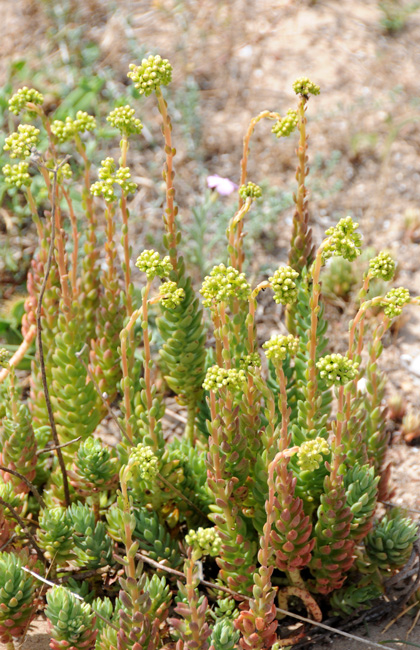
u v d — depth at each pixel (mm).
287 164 6035
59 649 2738
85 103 5949
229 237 3176
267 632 2752
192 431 3725
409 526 3074
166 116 2850
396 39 7242
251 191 3098
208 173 5949
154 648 2670
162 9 7270
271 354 2385
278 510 2744
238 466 2914
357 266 5066
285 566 2924
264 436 2844
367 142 6184
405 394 4609
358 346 2984
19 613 2852
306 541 2867
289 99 6559
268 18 7406
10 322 4641
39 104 3273
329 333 4871
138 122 2873
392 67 6918
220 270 2551
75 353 3207
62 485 3379
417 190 5918
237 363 2996
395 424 4422
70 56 6637
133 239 5410
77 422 3410
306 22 7391
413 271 5344
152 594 2805
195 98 6191
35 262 3748
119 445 3145
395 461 4199
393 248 5500
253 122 3119
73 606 2674
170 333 3305
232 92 6625
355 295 5008
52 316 3684
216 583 3254
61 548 3041
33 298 3742
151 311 4773
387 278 2707
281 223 5629
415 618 3287
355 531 3023
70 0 7188
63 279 3318
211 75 6762
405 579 3443
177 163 5969
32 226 5383
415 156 6160
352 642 3193
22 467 3225
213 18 7324
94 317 4016
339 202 5809
